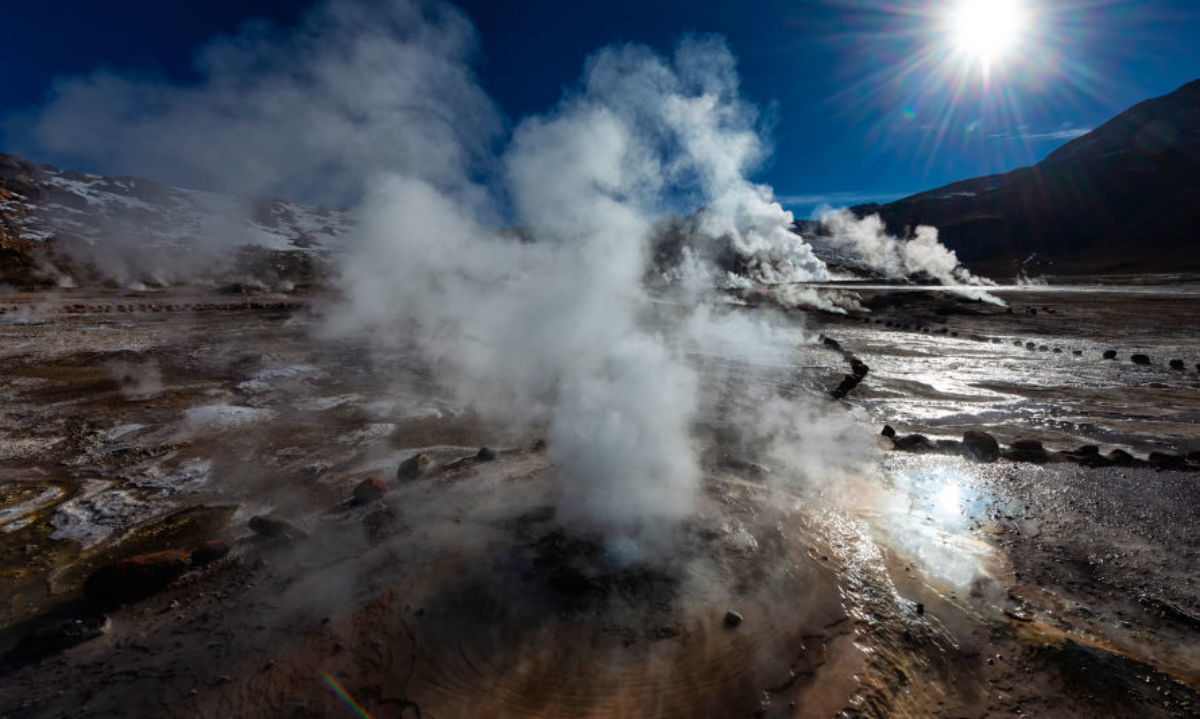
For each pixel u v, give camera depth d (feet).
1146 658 9.70
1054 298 82.48
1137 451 20.58
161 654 9.89
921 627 10.64
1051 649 9.81
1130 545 13.55
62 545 13.55
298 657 9.82
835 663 9.73
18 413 24.12
